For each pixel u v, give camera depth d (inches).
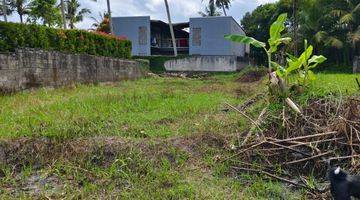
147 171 222.7
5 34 485.7
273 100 299.1
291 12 1434.5
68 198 194.7
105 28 1307.8
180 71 1182.3
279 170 225.1
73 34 642.2
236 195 197.9
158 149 244.8
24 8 1369.3
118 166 228.2
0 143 245.3
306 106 279.0
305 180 213.0
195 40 1256.2
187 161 238.5
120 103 393.7
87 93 481.7
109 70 765.3
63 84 606.2
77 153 239.6
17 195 198.4
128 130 284.5
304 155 233.9
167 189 203.5
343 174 169.9
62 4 1154.0
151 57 1197.7
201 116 338.6
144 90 533.3
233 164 233.6
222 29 1232.8
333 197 175.5
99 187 207.2
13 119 306.7
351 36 1080.2
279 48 1263.5
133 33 1286.9
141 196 195.3
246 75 840.3
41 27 553.9
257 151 239.3
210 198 192.7
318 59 320.2
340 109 264.2
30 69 525.7
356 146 231.1
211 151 249.6
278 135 256.2
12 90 490.3
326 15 1152.8
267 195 200.4
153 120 317.4
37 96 451.8
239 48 1408.7
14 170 228.4
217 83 734.5
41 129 272.2
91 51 703.7
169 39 1467.8
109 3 1167.6
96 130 282.7
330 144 235.6
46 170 225.3
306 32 1198.3
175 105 389.1
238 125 289.4
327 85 328.5
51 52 573.3
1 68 470.9
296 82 321.4
